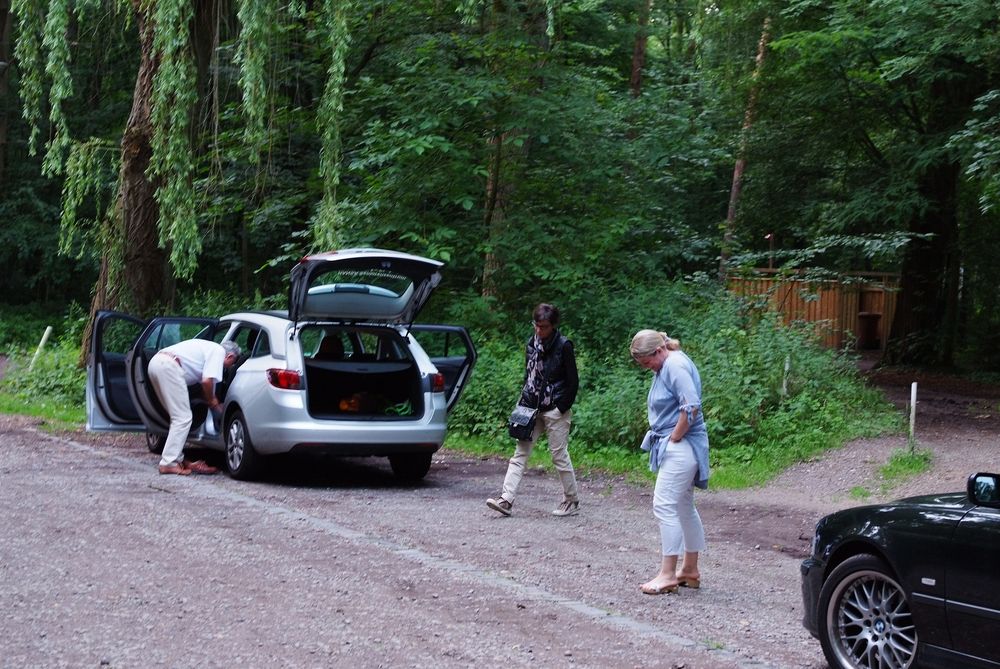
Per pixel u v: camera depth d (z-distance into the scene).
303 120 18.16
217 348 10.68
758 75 24.03
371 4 17.94
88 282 37.59
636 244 19.00
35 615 5.54
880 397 15.61
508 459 12.90
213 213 18.58
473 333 15.98
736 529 9.28
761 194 25.39
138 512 8.55
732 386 13.41
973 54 17.20
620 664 5.23
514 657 5.24
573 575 7.20
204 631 5.40
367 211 15.91
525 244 16.22
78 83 30.02
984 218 26.06
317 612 5.87
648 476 11.62
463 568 7.18
